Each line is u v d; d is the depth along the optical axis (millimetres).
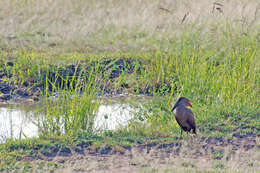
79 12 35188
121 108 18016
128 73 23188
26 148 12914
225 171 11070
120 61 24344
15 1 36562
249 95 17578
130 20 32594
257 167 11609
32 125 15641
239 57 18031
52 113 15273
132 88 21219
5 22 30062
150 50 25797
